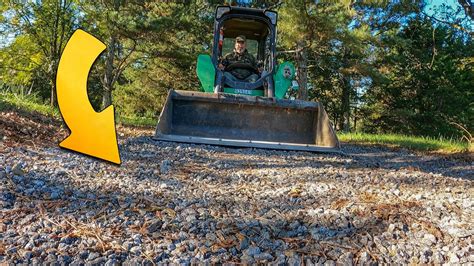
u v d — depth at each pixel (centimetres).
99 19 1294
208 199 318
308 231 252
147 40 1443
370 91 2530
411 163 700
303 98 1602
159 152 549
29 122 603
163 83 2122
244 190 360
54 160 399
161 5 1391
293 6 1225
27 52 1420
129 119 1486
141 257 211
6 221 242
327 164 530
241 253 222
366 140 1155
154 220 256
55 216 254
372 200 319
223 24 872
